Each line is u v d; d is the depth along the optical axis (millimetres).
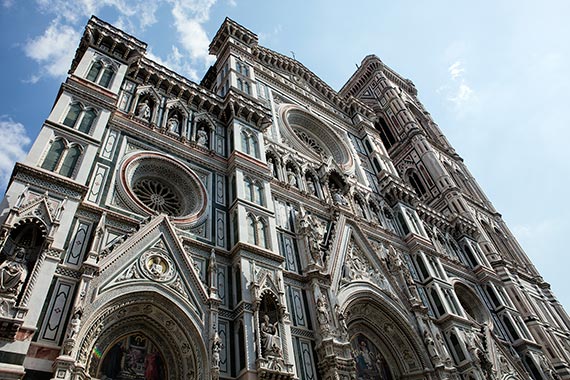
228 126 31797
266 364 18797
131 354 17844
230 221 25422
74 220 19109
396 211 40688
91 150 21109
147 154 24938
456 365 29672
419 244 36875
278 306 21672
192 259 21844
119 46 28328
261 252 23562
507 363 33438
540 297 49625
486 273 43375
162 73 30531
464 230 48281
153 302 18750
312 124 44594
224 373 18531
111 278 18109
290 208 30781
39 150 19422
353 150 45469
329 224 32406
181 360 18453
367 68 85188
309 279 25734
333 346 22156
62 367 14266
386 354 28172
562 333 45562
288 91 45094
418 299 31094
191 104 31359
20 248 16281
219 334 19703
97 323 16828
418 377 26922
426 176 62531
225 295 21516
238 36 44625
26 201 17359
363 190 40219
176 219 22969
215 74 42844
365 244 32281
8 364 13266
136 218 21391
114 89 25312
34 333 14672
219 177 27734
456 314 32688
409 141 67938
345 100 54562
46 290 15523
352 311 27781
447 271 40719
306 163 36375
